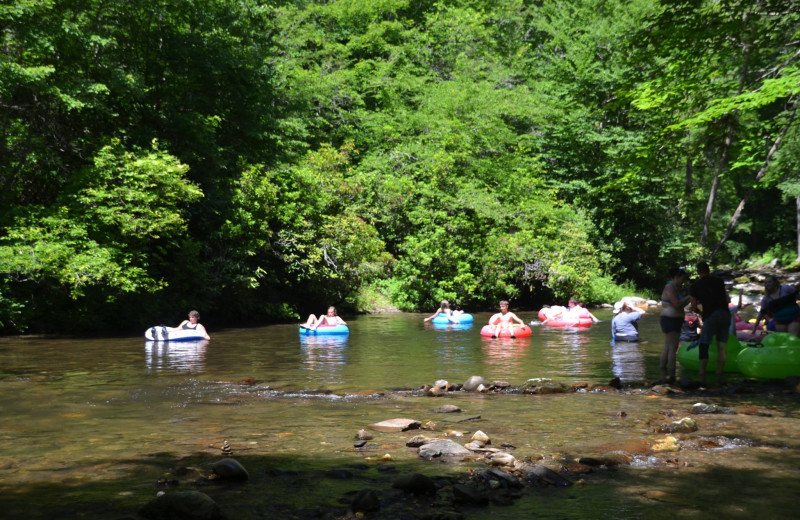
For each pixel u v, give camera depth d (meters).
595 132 35.34
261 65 25.28
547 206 30.75
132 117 20.94
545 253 28.45
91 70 19.25
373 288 27.34
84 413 6.74
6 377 9.47
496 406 7.11
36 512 3.63
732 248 52.06
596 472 4.49
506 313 16.66
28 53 17.97
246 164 22.23
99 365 10.85
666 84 13.66
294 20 35.59
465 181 30.94
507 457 4.61
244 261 21.16
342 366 10.73
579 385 8.41
